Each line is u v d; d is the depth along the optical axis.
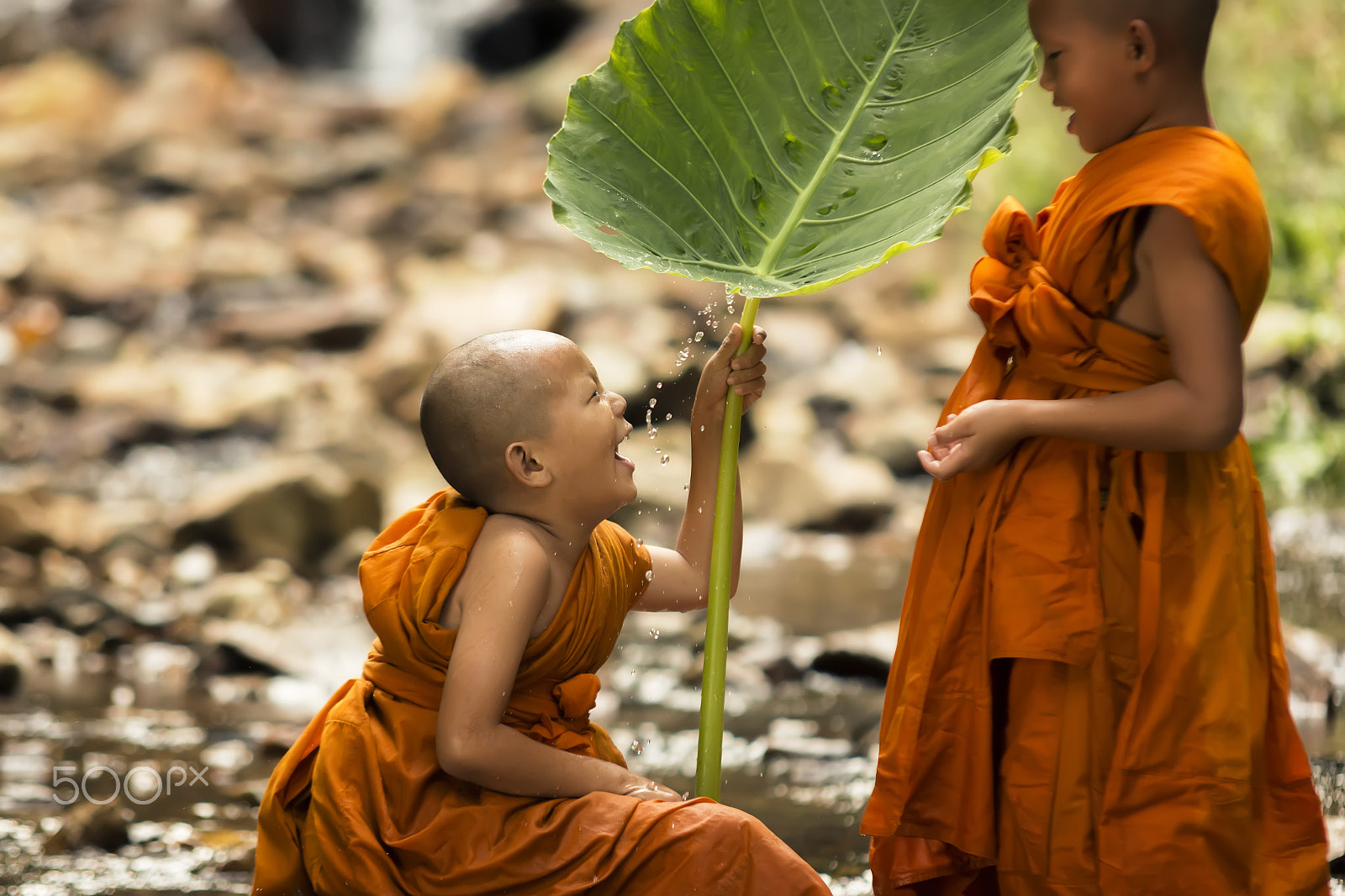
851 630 10.91
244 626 10.74
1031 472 4.22
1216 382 3.93
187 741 7.73
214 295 23.77
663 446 16.94
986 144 4.29
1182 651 4.03
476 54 38.81
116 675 9.54
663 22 4.63
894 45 4.60
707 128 4.62
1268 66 18.28
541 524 4.30
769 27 4.61
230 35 37.56
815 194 4.57
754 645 10.31
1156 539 4.06
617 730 8.02
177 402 19.11
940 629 4.27
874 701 8.79
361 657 10.02
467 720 3.99
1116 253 4.10
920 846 4.39
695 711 8.58
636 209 4.57
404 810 4.11
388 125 34.53
